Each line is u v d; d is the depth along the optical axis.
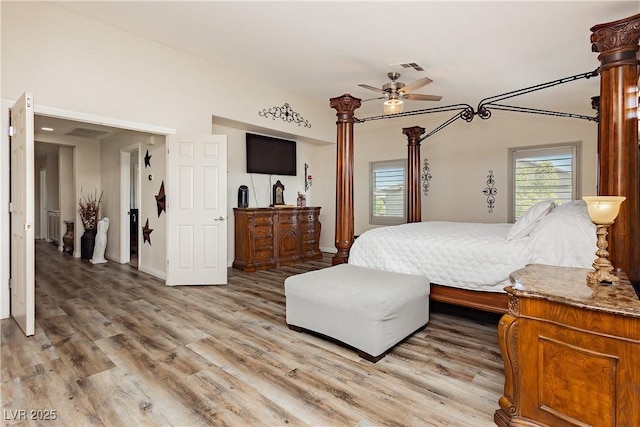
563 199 4.96
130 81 3.96
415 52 3.85
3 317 3.12
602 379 1.40
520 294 1.60
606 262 1.71
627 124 2.17
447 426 1.69
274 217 5.82
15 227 2.98
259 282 4.68
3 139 3.10
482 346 2.62
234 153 5.87
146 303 3.66
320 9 3.15
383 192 6.83
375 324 2.34
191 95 4.56
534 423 1.58
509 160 5.39
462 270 2.87
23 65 3.23
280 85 5.60
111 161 6.21
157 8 3.37
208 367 2.26
